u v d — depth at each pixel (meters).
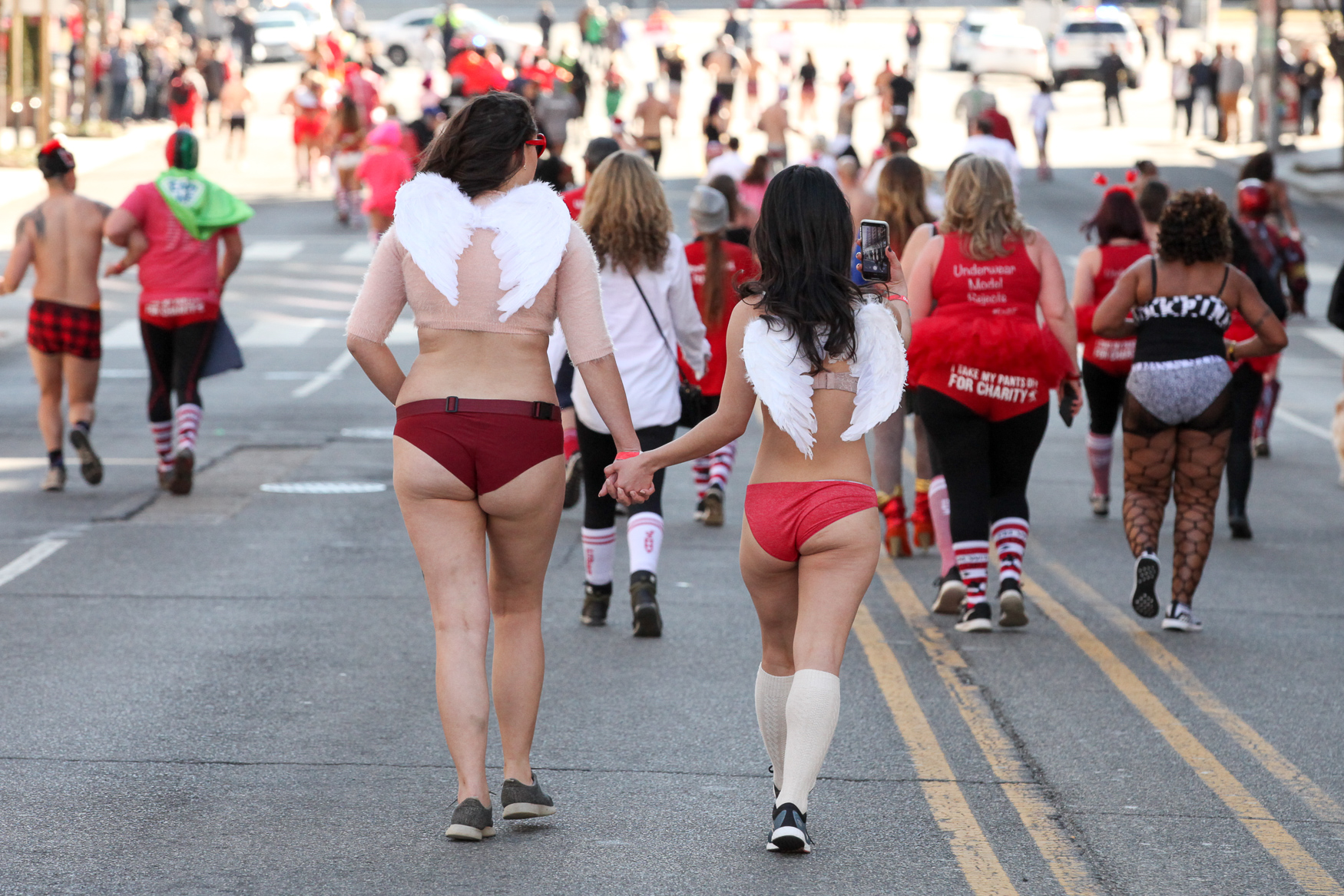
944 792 9.38
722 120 60.47
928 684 11.66
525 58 66.81
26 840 8.38
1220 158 65.25
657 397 12.93
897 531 16.08
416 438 8.21
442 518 8.30
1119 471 21.53
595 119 77.62
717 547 16.47
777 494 8.34
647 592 12.79
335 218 50.59
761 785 9.45
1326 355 32.25
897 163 15.02
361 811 8.90
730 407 8.44
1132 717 10.94
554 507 8.42
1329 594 14.85
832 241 8.30
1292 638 13.22
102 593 13.98
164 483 18.84
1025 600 14.45
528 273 8.21
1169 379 12.99
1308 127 76.12
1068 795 9.36
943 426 12.91
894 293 8.66
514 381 8.27
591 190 12.92
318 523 17.16
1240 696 11.52
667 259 12.91
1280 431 24.86
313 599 13.89
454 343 8.27
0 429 23.27
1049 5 97.50
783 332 8.23
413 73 92.00
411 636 12.70
